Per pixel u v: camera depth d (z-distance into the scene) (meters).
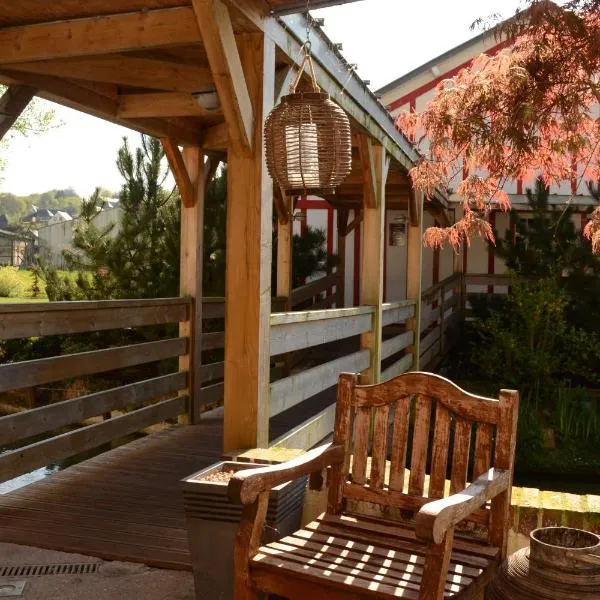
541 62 4.78
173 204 10.25
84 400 5.39
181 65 4.82
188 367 6.99
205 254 10.01
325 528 2.79
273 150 3.85
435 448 2.77
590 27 4.57
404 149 8.74
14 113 4.70
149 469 5.24
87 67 4.73
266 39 4.18
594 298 12.05
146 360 6.24
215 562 2.93
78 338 11.20
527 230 12.68
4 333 4.57
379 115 7.13
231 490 2.39
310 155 3.80
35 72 4.68
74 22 4.10
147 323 6.23
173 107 5.53
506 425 2.62
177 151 6.57
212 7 3.63
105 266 10.34
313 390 5.55
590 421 10.38
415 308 10.22
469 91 5.02
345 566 2.43
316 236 11.81
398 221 15.47
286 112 3.80
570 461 9.75
